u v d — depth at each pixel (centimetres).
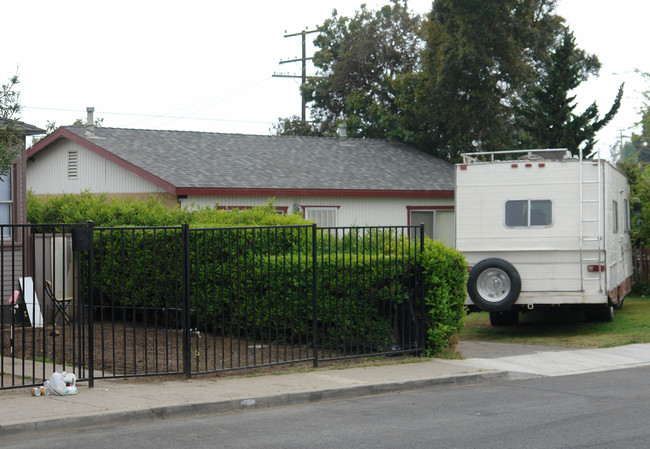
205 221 1594
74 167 2408
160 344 1288
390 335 1217
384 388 987
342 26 4312
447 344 1240
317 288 1195
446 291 1222
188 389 929
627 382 1062
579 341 1490
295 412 859
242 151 2584
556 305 1617
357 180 2484
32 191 2475
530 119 3088
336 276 1205
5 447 691
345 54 4025
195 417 829
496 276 1562
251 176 2280
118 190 2259
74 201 1912
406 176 2667
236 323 1381
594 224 1538
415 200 2567
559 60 2986
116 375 977
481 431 756
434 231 2625
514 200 1588
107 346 1252
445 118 3216
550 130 2994
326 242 1360
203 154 2441
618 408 870
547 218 1566
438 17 3147
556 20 3219
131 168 2173
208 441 716
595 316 1738
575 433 745
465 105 3142
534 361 1241
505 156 3228
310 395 924
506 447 691
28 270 1557
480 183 1611
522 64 3083
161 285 1485
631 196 2341
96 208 1764
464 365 1154
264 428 773
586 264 1543
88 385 935
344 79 4025
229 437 733
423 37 3384
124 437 732
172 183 2034
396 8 4069
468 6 3033
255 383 979
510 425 783
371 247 1253
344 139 3064
